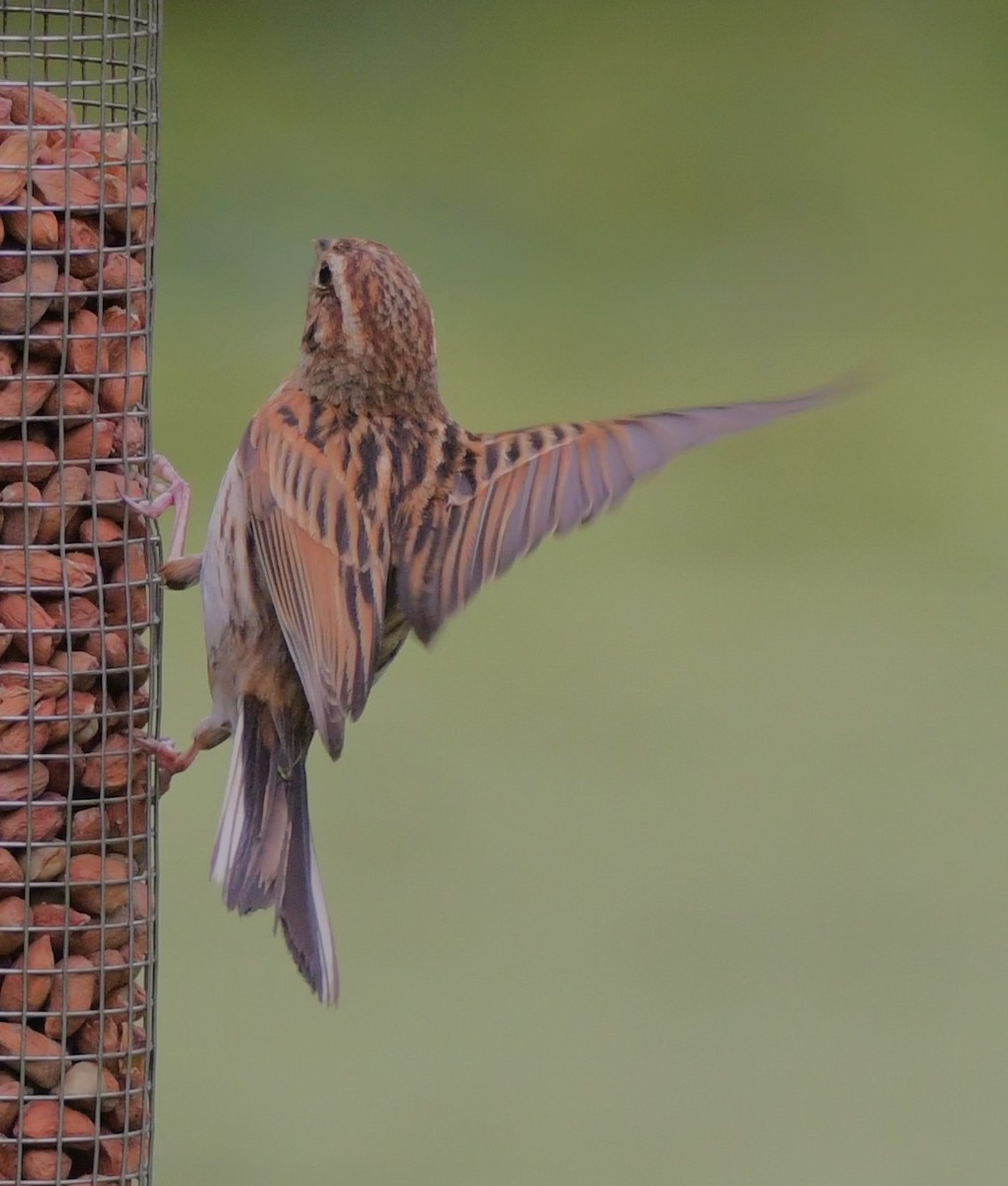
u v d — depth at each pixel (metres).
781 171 24.56
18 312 6.64
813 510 19.44
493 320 21.42
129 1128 6.92
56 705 6.71
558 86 25.94
